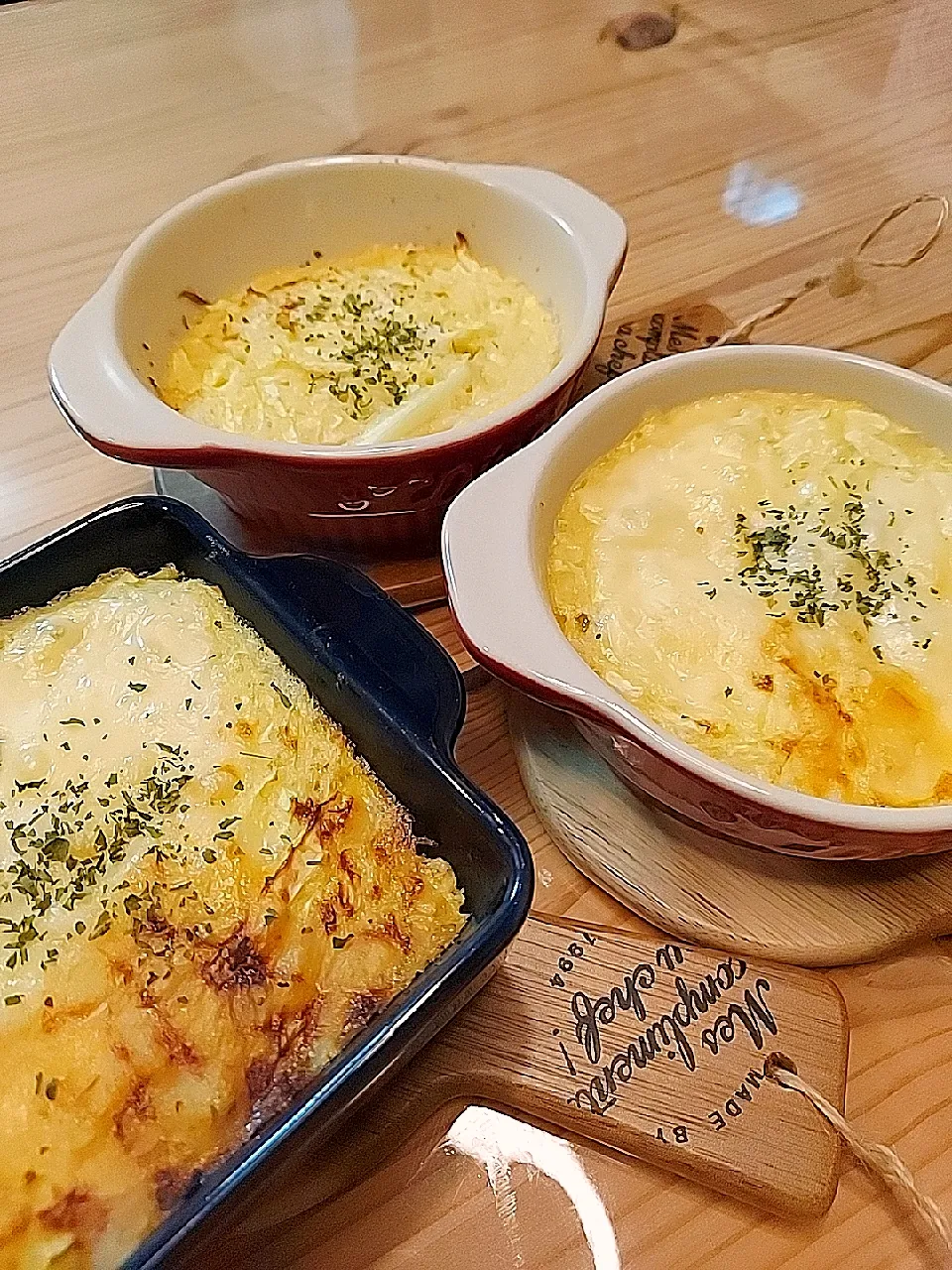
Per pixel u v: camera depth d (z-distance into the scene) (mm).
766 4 466
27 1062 171
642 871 218
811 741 204
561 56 437
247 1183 152
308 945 190
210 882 193
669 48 441
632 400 241
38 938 184
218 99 416
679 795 200
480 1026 197
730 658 214
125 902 188
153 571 238
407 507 250
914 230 360
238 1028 181
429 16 459
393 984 188
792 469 242
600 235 278
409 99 416
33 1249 160
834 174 382
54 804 200
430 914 196
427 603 268
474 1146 193
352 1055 162
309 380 283
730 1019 200
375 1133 187
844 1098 196
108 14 457
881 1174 186
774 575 225
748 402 253
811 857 206
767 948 208
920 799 200
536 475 218
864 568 226
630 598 223
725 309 333
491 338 294
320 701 218
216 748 208
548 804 227
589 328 255
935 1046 203
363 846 202
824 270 346
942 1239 179
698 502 237
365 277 311
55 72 427
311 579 226
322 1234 184
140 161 388
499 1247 183
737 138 397
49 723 211
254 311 301
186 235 287
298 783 207
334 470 229
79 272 346
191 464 229
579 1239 183
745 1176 183
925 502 236
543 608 196
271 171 296
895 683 212
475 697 250
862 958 211
